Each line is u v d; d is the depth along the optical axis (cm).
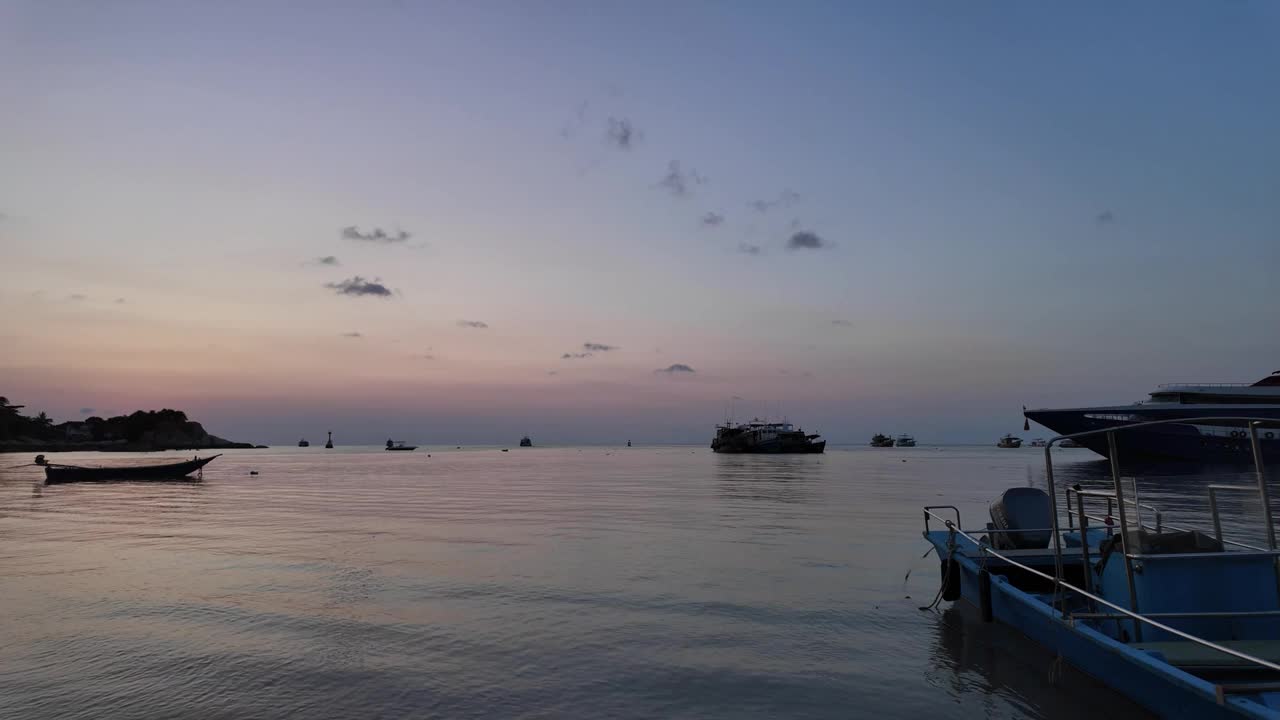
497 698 984
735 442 15700
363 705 959
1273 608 895
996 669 1094
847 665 1118
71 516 3338
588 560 2022
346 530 2722
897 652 1182
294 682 1043
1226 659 821
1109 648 862
